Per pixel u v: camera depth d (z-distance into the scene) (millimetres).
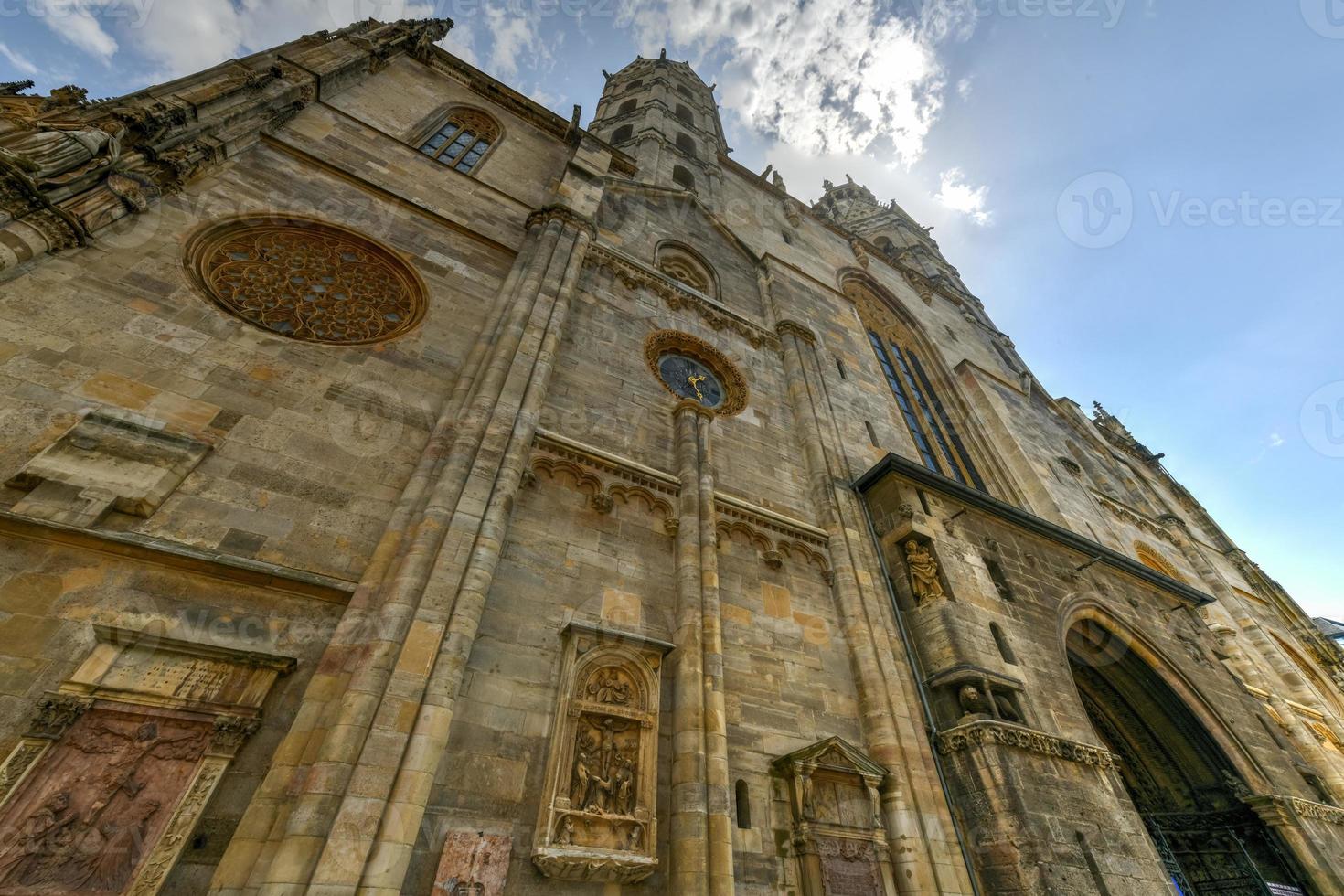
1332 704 24734
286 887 5402
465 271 14688
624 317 16375
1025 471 24219
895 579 13836
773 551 12773
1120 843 10195
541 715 8273
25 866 5023
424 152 18750
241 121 13805
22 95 10250
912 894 8898
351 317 12125
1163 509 32062
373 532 8867
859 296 32281
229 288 11195
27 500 6832
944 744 10859
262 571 7496
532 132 23953
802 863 8711
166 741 6078
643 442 13539
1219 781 14930
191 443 8336
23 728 5637
